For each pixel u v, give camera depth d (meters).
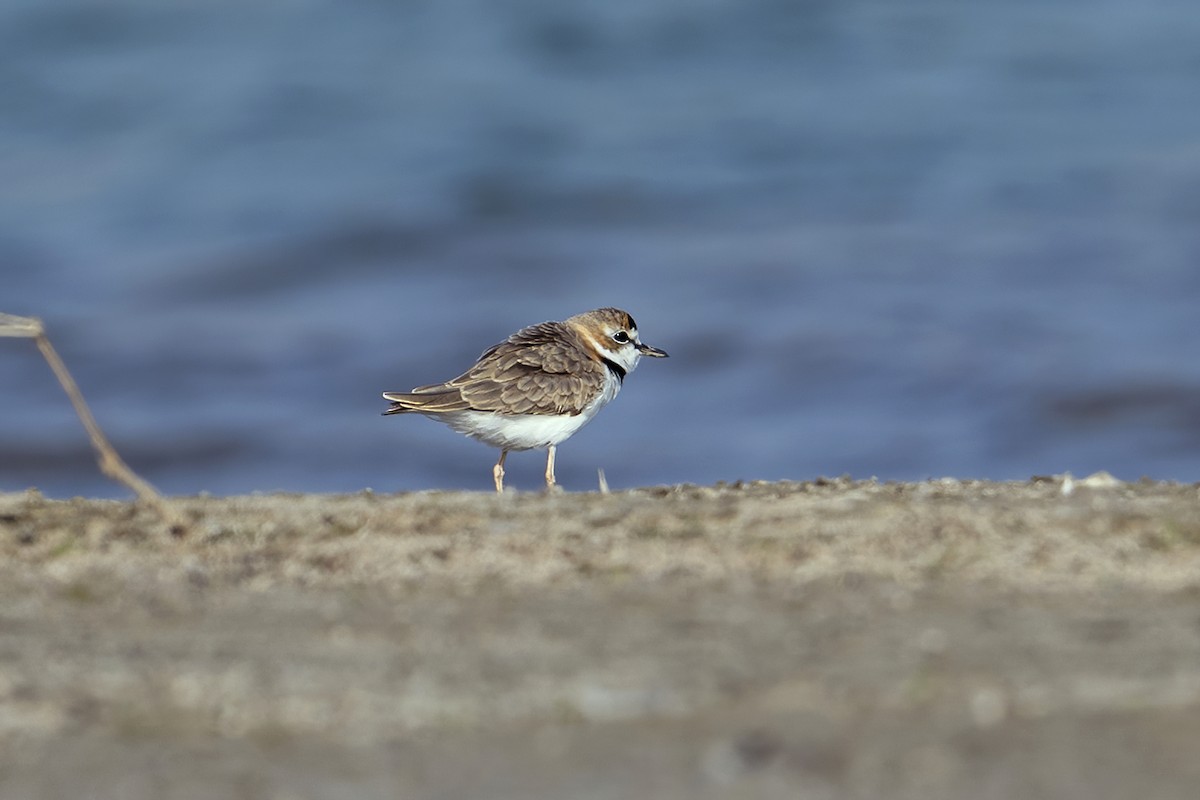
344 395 20.08
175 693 5.93
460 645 6.34
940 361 20.50
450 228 26.70
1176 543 7.36
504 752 5.33
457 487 17.16
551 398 10.76
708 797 4.93
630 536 7.70
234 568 7.50
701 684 5.80
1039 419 18.56
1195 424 18.20
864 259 24.61
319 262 25.12
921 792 4.88
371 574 7.36
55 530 8.07
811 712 5.52
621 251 25.59
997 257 24.33
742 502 8.33
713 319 22.27
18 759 5.41
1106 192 27.00
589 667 6.02
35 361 21.28
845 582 7.00
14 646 6.45
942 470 17.22
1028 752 5.12
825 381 20.08
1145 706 5.45
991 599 6.70
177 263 24.97
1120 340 20.81
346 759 5.33
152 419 19.38
